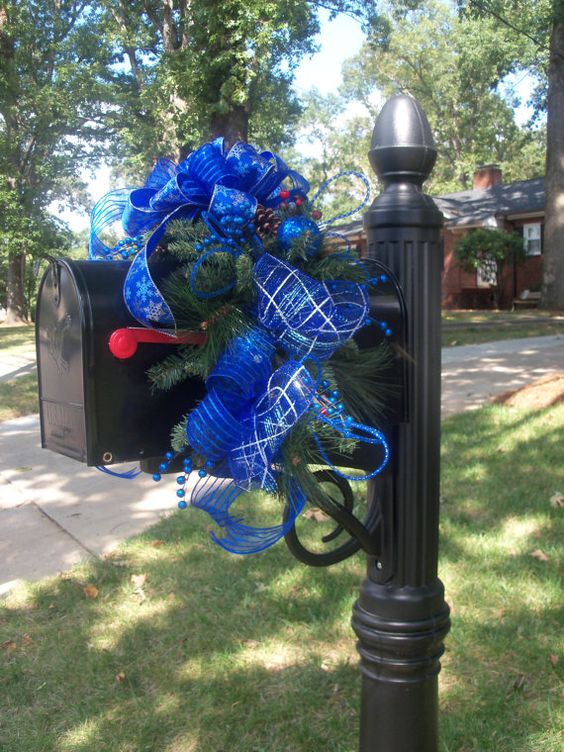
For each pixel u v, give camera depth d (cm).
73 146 2523
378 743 188
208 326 153
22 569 395
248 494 460
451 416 654
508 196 2664
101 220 177
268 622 321
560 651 287
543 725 249
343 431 152
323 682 279
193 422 148
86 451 150
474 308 2588
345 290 158
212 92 1593
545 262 2058
